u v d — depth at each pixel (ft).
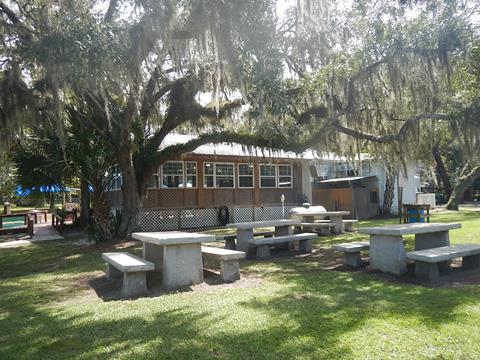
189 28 28.25
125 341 11.06
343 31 31.96
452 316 12.37
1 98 28.58
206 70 34.37
